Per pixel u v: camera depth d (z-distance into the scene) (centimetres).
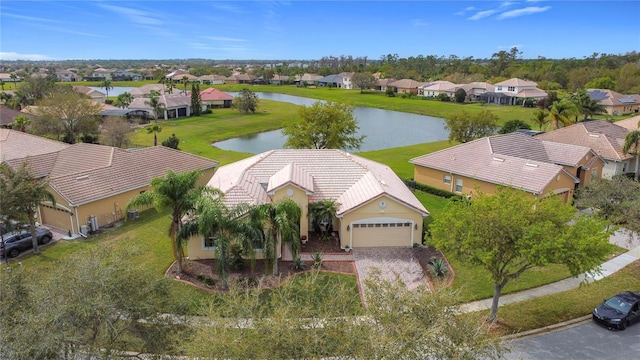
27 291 1562
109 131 6450
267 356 1301
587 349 1970
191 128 8562
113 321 1494
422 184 4456
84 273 1488
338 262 2831
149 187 3862
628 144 4456
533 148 4381
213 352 1302
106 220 3512
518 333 2086
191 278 2578
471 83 14325
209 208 2348
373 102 13612
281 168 3484
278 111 11281
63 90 9938
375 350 1270
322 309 1542
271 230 2512
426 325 1384
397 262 2828
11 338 1314
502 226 1961
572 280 2597
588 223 1991
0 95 10019
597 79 12350
